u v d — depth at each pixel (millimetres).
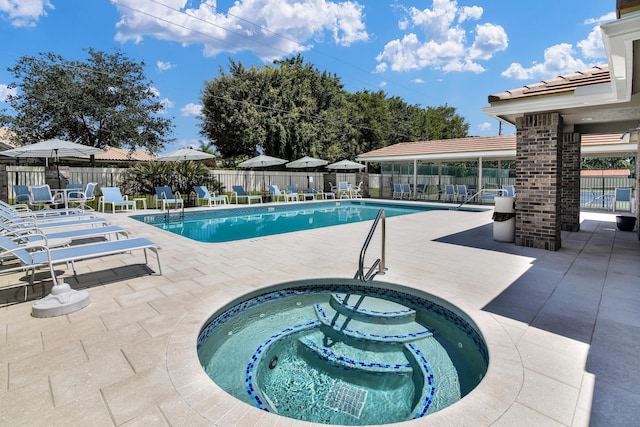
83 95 19812
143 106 22656
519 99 6375
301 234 8328
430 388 2715
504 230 7203
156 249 4660
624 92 4969
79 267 5195
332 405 2570
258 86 24531
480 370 2980
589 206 15555
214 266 5277
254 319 4105
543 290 4152
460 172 24984
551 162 6410
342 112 30453
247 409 2049
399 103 40219
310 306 4480
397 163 23766
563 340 2885
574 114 6879
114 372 2424
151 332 3031
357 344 3492
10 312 3480
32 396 2166
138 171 15930
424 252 6297
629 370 2439
